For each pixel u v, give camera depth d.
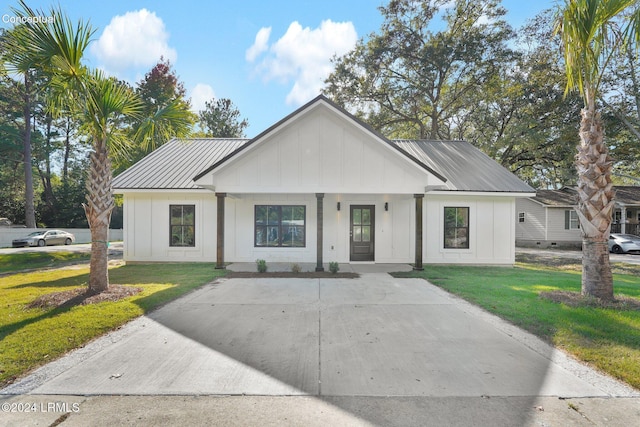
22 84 27.94
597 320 5.09
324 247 12.61
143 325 5.10
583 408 2.88
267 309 6.07
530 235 23.77
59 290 7.62
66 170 39.41
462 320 5.42
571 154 21.42
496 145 21.30
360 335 4.71
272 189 10.50
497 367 3.68
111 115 7.34
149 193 12.53
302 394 3.10
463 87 24.56
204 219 12.64
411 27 24.72
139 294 6.99
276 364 3.74
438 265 12.45
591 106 6.34
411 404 2.93
